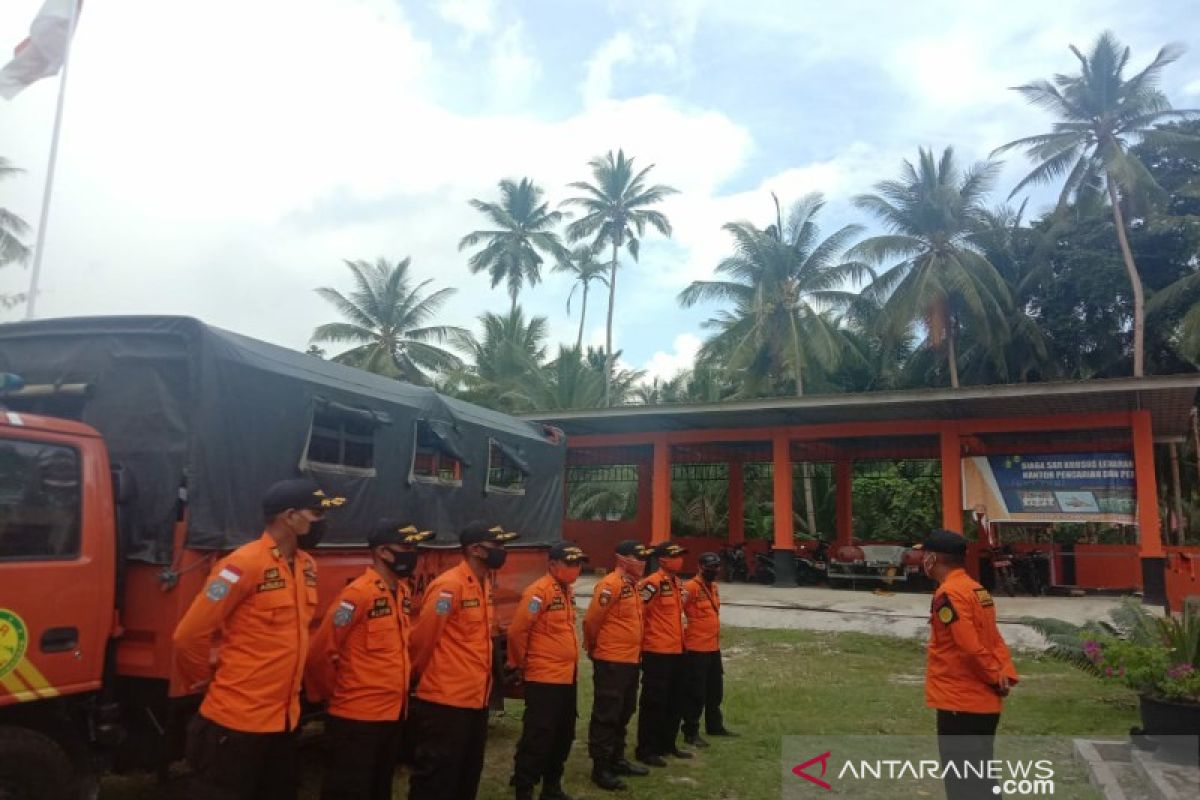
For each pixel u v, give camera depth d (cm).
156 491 455
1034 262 3225
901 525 2956
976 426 1917
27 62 1283
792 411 1930
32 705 415
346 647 434
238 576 376
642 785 635
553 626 563
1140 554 1730
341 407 576
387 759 447
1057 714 857
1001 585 1875
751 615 1564
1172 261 3053
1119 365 3216
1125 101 2930
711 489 3016
